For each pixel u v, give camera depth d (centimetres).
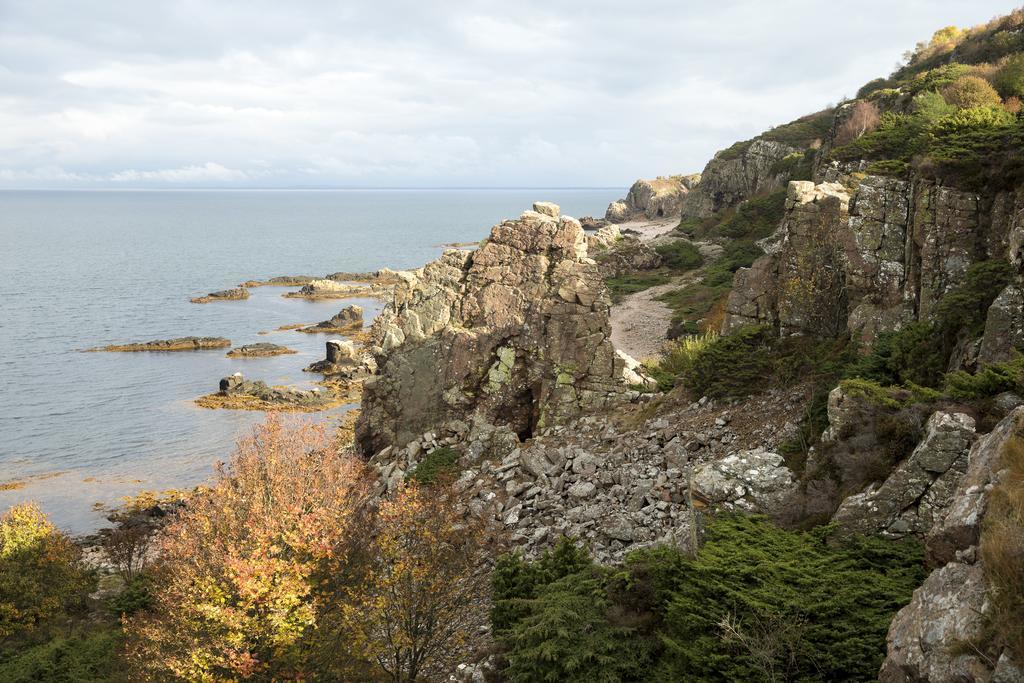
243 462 3638
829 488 2025
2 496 5594
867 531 1803
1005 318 2252
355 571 2377
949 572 1306
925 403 2038
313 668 2170
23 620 3184
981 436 1650
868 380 2605
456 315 4353
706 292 8681
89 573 3753
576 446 3522
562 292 4125
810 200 3475
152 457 6384
